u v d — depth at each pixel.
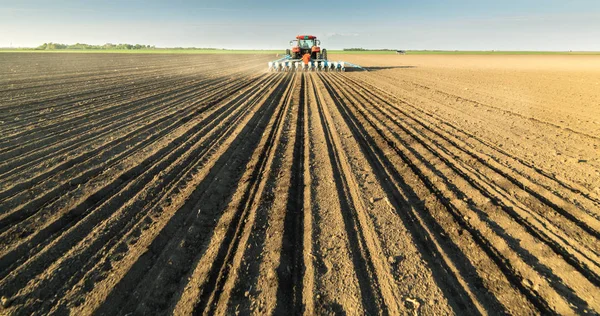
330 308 2.75
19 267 3.19
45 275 3.10
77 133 7.49
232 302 2.81
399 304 2.78
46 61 35.28
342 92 14.16
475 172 5.48
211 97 12.50
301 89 15.06
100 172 5.39
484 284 3.05
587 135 7.58
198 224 4.05
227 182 5.26
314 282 3.04
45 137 7.16
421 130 8.04
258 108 10.46
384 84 17.27
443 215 4.21
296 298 2.90
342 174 5.45
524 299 2.87
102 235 3.73
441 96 13.21
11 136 7.13
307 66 24.89
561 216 4.12
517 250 3.50
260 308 2.75
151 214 4.18
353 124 8.66
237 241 3.71
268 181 5.15
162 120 8.72
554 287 2.99
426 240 3.70
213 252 3.50
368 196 4.68
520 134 7.69
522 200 4.54
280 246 3.55
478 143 7.01
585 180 5.15
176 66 31.77
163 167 5.70
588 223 3.99
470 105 11.21
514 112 10.06
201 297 2.90
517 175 5.34
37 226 3.86
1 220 3.95
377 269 3.22
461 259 3.40
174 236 3.77
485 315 2.69
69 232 3.76
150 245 3.54
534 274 3.14
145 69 26.86
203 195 4.71
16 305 2.76
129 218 4.10
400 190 4.90
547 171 5.52
